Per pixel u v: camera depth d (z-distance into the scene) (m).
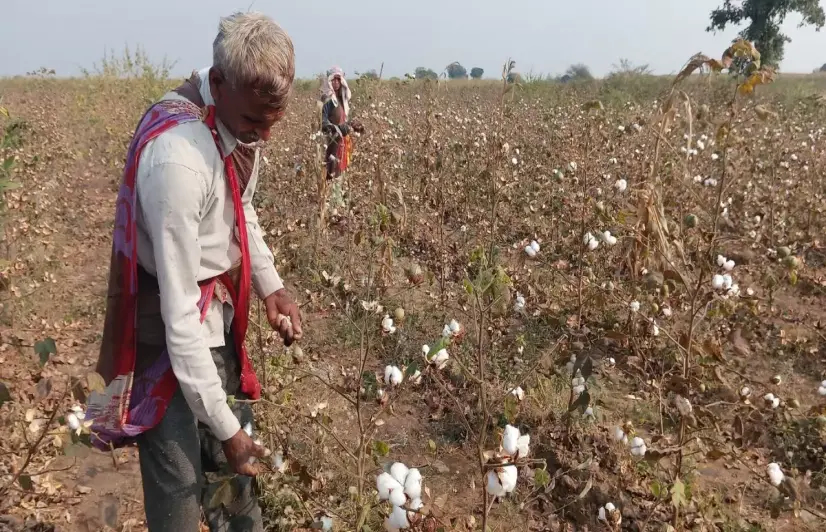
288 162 7.37
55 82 21.38
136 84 14.70
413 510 1.65
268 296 2.23
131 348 1.74
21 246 5.71
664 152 5.29
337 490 2.75
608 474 3.12
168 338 1.64
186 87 1.76
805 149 8.15
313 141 5.98
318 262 4.87
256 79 1.56
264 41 1.57
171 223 1.59
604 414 3.50
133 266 1.69
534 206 6.15
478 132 7.54
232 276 1.95
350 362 4.04
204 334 1.86
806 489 3.06
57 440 3.10
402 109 9.48
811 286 5.18
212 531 2.13
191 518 1.85
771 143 7.77
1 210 4.87
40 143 10.36
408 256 5.58
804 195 6.79
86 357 4.32
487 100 12.82
